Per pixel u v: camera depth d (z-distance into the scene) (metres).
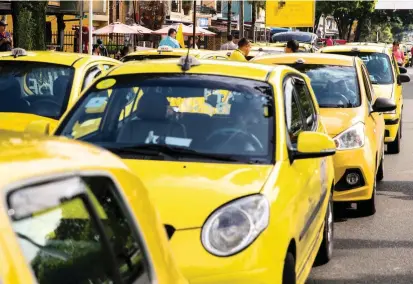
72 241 2.90
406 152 19.98
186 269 5.41
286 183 6.31
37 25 23.33
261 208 5.76
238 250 5.53
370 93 13.53
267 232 5.68
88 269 2.96
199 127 6.80
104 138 6.85
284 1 42.38
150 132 6.80
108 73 7.55
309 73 12.85
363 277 8.62
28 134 3.37
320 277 8.55
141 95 7.16
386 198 13.44
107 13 48.41
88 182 3.03
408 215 12.00
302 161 7.20
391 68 19.86
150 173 6.10
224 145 6.62
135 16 53.34
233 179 6.07
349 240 10.33
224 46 30.02
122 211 3.22
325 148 6.80
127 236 3.22
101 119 7.06
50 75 10.33
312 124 8.38
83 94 7.38
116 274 3.09
